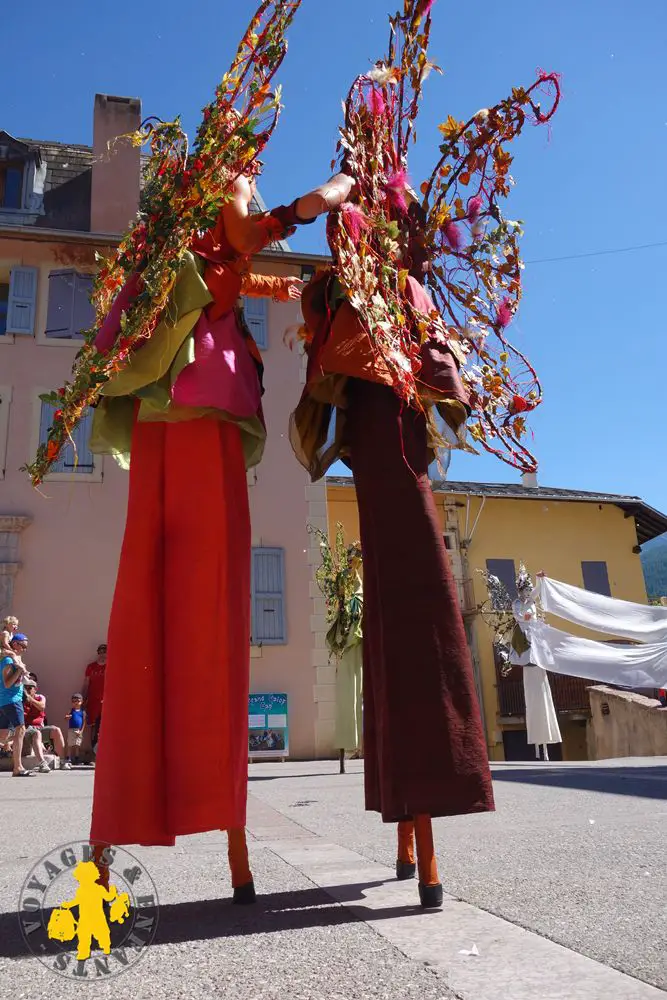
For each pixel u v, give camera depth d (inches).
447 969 53.2
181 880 88.4
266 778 332.5
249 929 65.3
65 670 553.3
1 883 86.2
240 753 79.0
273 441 624.7
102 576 570.6
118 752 76.3
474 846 107.0
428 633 81.5
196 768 77.0
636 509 1042.1
